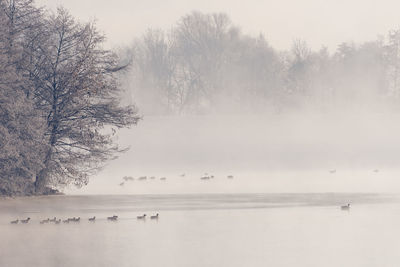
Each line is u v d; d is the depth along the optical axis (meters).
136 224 53.97
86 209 63.00
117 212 60.88
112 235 48.97
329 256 41.34
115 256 41.72
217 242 46.16
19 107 69.19
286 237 47.81
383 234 48.66
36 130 70.12
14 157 69.00
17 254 42.50
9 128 69.81
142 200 70.00
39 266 39.25
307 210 61.34
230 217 57.31
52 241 46.78
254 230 50.53
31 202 68.12
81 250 43.56
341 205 64.69
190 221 55.22
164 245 45.00
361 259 40.56
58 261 40.53
